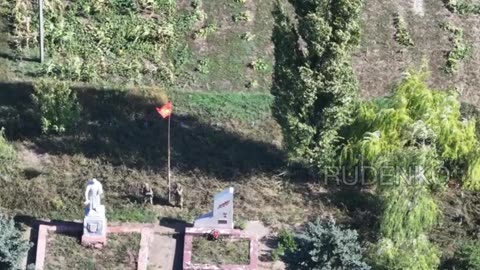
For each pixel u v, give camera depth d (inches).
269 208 2507.4
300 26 2379.4
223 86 2783.0
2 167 2544.3
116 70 2787.9
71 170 2556.6
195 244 2404.0
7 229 2326.5
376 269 2342.5
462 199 2554.1
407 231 2354.8
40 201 2487.7
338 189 2551.7
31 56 2805.1
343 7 2335.1
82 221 2448.3
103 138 2623.0
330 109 2431.1
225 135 2652.6
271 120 2701.8
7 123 2640.3
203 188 2534.5
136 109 2699.3
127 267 2368.4
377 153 2443.4
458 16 2962.6
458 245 2458.2
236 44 2871.6
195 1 2947.8
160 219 2470.5
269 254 2406.5
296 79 2402.8
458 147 2477.9
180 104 2723.9
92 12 2903.5
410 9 2967.5
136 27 2851.9
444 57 2871.6
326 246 2329.0
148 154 2596.0
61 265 2363.4
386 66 2844.5
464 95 2792.8
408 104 2475.4
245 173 2568.9
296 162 2578.7
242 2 2957.7
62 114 2588.6
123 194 2511.1
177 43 2859.3
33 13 2886.3
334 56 2374.5
